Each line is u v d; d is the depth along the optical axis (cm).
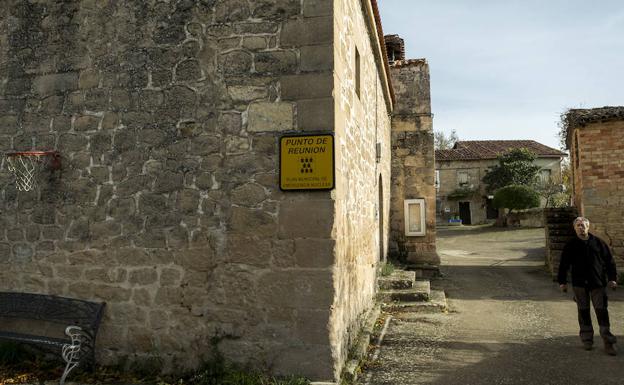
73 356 439
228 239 448
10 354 489
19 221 516
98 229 487
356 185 596
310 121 436
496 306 827
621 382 450
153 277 466
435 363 511
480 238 2398
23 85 526
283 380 417
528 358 525
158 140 475
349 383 436
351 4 571
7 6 540
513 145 3844
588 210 1116
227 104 459
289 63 446
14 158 521
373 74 862
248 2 461
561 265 576
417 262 1223
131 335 466
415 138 1254
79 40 511
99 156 493
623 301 842
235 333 439
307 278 426
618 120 1098
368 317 686
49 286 499
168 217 466
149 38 487
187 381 435
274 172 442
